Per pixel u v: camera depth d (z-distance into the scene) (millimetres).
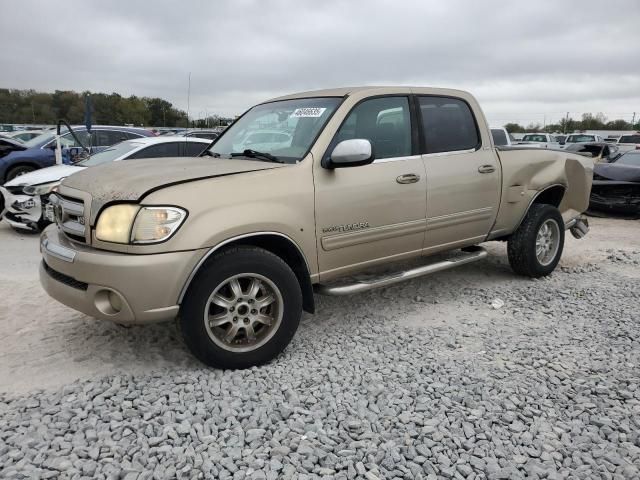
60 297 3551
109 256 3246
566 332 4402
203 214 3367
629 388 3434
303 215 3805
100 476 2527
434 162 4691
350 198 4062
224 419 3031
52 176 8375
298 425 2951
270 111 4777
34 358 3818
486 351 4008
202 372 3596
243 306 3598
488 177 5137
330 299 5254
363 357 3883
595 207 11273
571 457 2734
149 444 2770
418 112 4715
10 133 22078
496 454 2748
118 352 3934
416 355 3924
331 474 2572
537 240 5820
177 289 3309
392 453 2721
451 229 4910
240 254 3508
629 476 2588
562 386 3451
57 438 2801
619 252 7535
